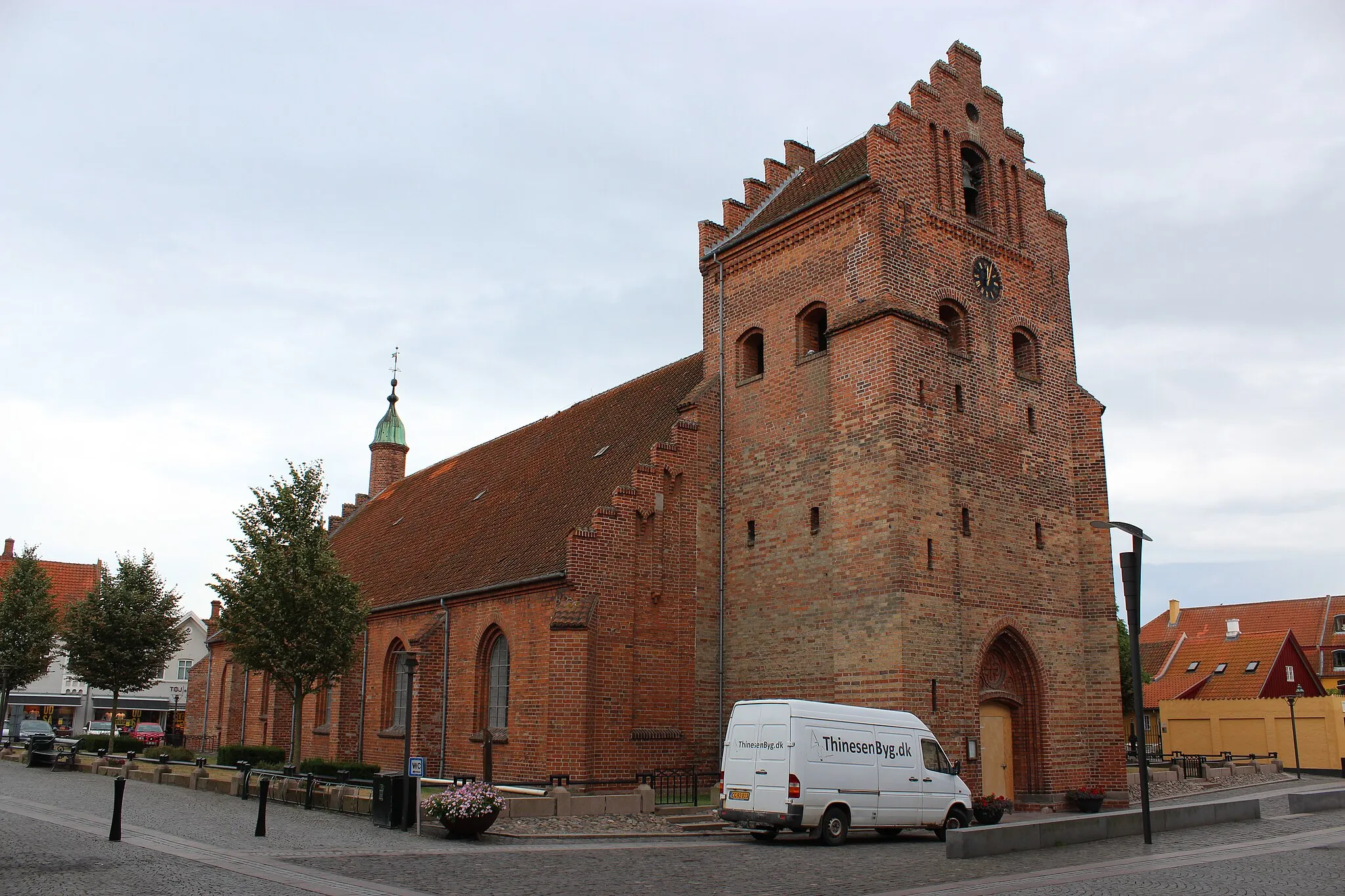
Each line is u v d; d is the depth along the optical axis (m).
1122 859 19.03
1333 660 75.25
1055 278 35.19
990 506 30.64
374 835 22.00
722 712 32.03
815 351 32.06
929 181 31.70
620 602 30.72
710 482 33.75
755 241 34.19
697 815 26.17
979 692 29.11
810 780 22.17
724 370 34.75
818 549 30.02
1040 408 33.25
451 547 40.78
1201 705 60.00
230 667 52.31
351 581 36.12
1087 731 31.66
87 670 47.38
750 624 31.81
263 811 21.28
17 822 22.14
